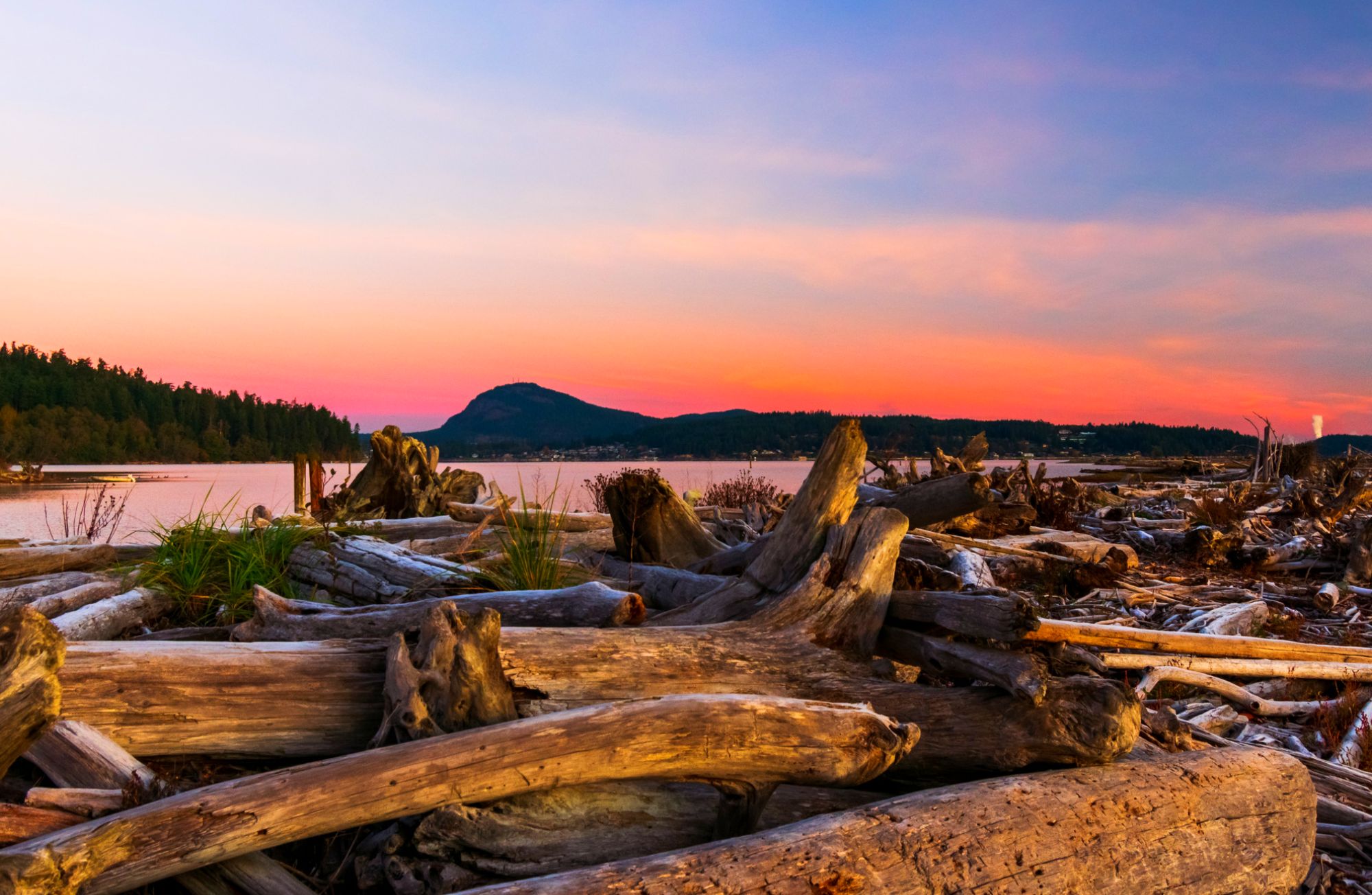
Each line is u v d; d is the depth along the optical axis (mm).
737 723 3246
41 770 3381
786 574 4723
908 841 2973
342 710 3602
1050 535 12648
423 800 2957
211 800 2686
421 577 5926
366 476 11914
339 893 3207
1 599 5781
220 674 3488
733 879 2717
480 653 3500
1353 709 6012
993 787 3355
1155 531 14203
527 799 3217
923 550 8492
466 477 12727
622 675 3826
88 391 140375
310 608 4688
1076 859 3123
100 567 7375
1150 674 6238
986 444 14492
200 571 6012
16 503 22219
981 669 3807
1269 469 27531
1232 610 8281
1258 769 3832
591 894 2596
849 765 3330
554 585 5852
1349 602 9859
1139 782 3520
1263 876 3533
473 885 3041
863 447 4844
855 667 4211
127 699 3357
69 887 2393
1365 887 4035
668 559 7801
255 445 147250
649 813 3424
